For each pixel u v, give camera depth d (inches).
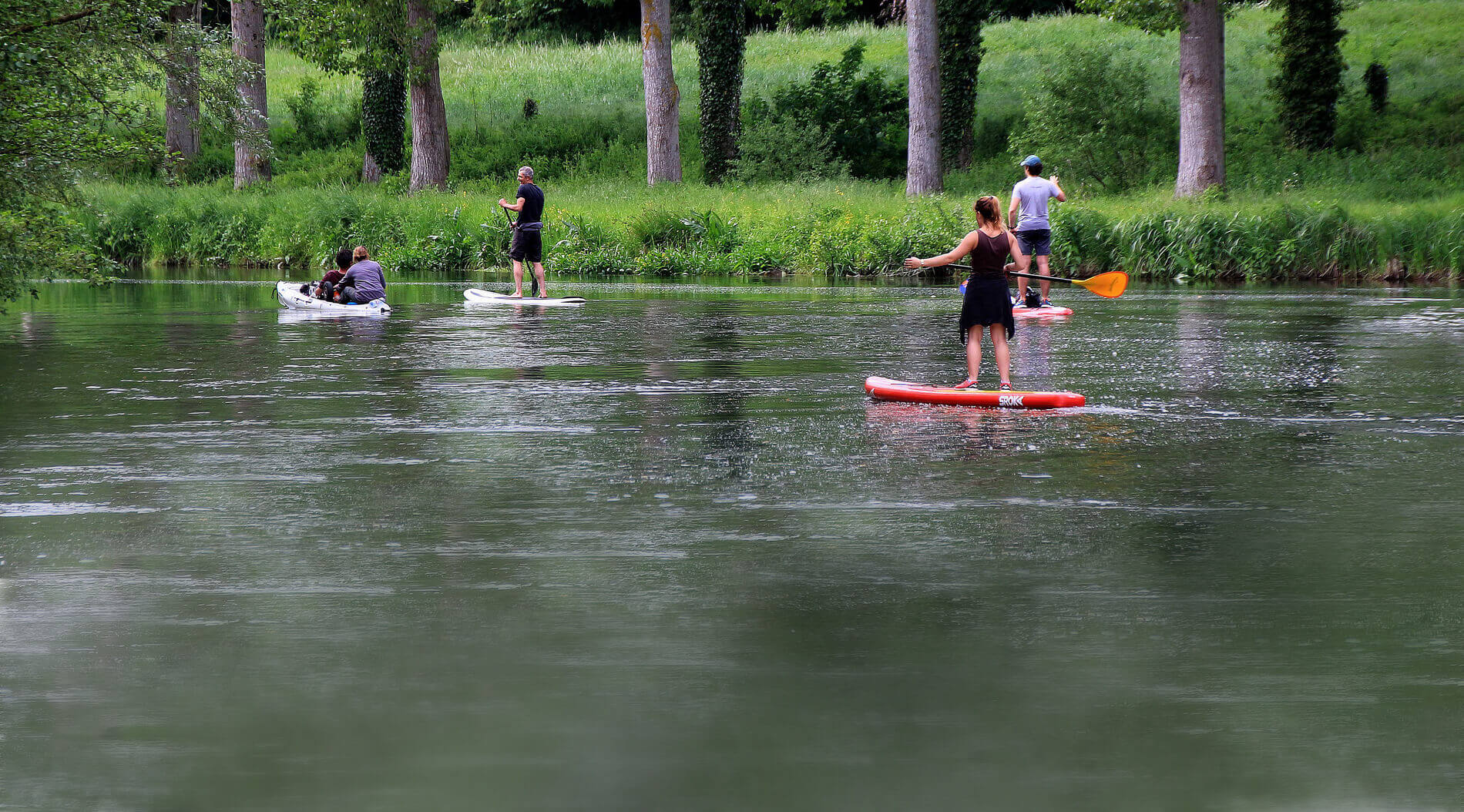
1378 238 3011.8
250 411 1087.0
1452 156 4222.4
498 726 429.1
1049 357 1494.8
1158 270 3134.8
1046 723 432.1
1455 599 565.0
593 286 3031.5
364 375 1323.8
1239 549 647.8
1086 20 6579.7
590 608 553.3
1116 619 538.9
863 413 1085.1
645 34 4603.8
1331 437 968.9
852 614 546.0
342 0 4188.0
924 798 378.6
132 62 1660.9
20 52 1441.9
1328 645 506.6
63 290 2844.5
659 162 4638.3
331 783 389.1
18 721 433.1
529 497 765.3
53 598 565.3
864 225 3543.3
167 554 636.1
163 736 422.0
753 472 839.1
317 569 609.9
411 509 733.3
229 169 5541.3
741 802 375.9
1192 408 1106.7
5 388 1221.7
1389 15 6127.0
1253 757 406.3
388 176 4987.7
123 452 902.4
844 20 7647.6
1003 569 613.3
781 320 1995.6
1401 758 406.0
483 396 1179.3
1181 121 3575.3
